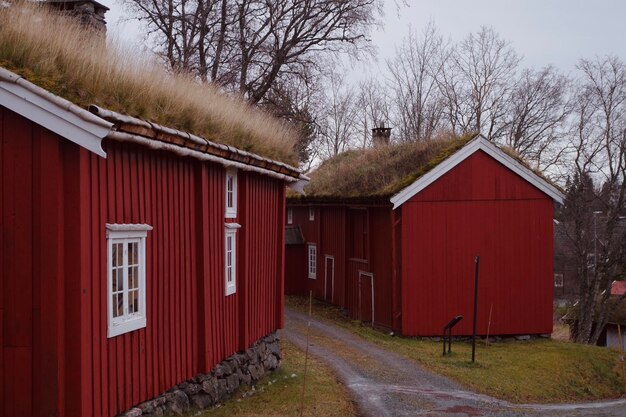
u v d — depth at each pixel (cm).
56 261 705
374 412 1191
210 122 1079
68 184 719
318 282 2888
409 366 1642
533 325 2108
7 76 685
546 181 2105
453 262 2062
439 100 4622
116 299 807
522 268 2102
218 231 1134
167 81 1057
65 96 714
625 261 3622
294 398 1217
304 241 3077
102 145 772
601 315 3497
